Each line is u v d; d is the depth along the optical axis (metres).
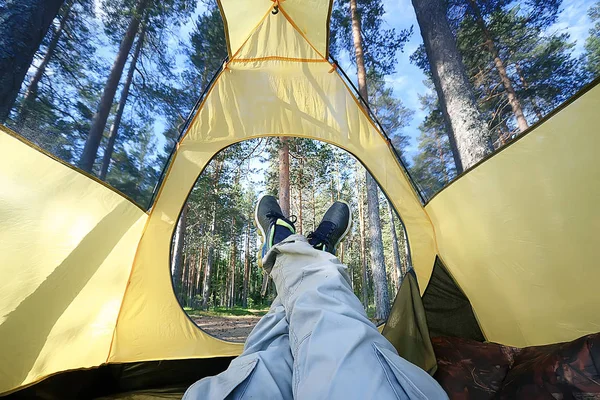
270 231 1.61
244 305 13.70
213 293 14.59
